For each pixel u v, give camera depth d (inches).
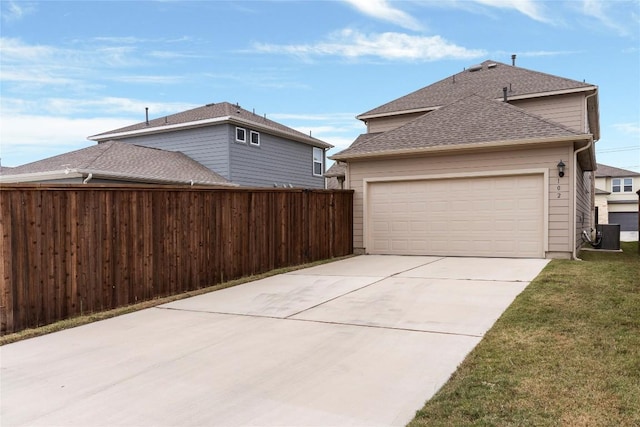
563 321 192.7
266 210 377.1
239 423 117.3
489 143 422.3
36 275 220.2
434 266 378.6
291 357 166.9
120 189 262.1
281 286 311.4
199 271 313.0
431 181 463.5
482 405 118.2
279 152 813.2
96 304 247.8
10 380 152.3
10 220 210.2
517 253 422.6
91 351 181.8
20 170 556.4
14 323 210.4
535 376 135.8
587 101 626.5
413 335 188.2
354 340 184.5
